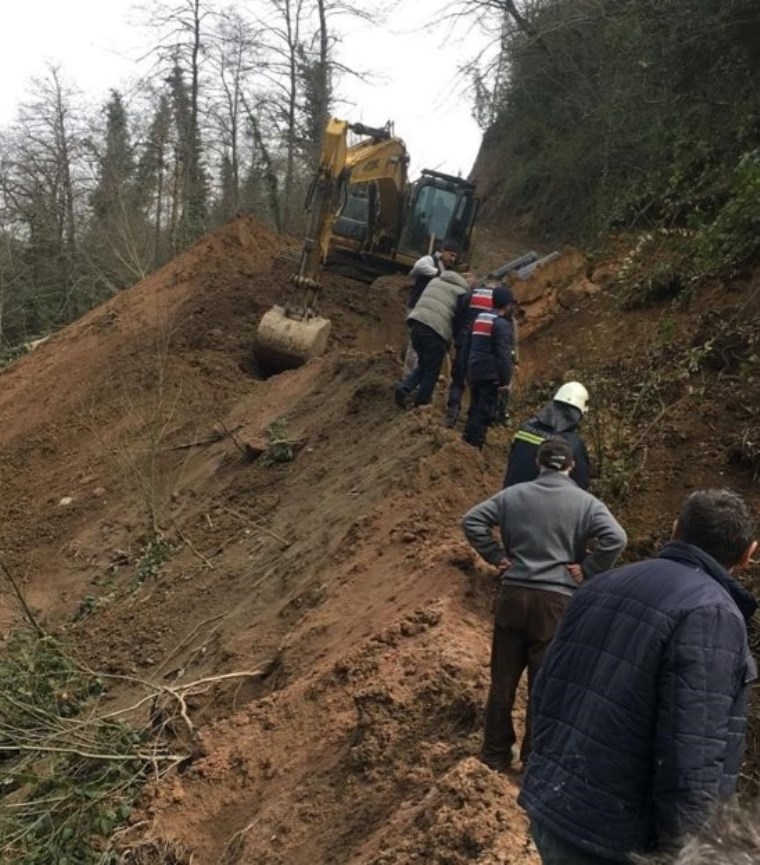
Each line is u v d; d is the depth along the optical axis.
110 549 11.39
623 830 2.74
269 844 4.77
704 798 2.60
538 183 25.55
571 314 12.73
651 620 2.78
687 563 2.90
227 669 7.20
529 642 4.44
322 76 32.16
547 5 21.00
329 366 12.82
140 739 6.37
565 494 4.50
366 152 15.70
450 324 9.66
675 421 8.38
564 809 2.80
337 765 5.04
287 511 9.97
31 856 5.50
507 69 23.62
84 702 7.09
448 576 6.27
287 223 33.34
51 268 35.59
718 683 2.69
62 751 5.98
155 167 36.50
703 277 10.44
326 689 5.75
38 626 8.18
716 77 13.45
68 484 13.65
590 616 2.92
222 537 10.19
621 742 2.75
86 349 17.58
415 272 10.32
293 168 33.47
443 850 3.80
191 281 17.94
